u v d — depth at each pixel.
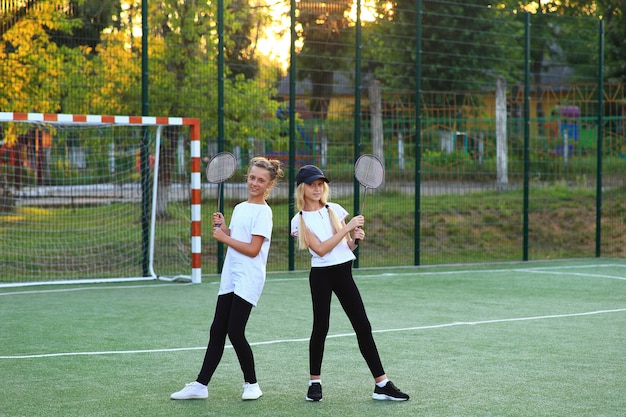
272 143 14.91
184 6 14.57
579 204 18.73
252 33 14.92
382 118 15.69
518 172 17.42
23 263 13.81
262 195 5.86
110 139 14.96
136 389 6.09
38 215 15.17
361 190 15.38
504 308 10.12
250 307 5.78
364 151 15.52
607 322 9.06
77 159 15.07
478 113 18.94
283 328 8.68
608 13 30.11
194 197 12.61
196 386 5.80
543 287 12.15
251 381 5.80
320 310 5.79
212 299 10.85
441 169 16.05
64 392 6.00
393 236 16.72
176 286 12.24
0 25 12.77
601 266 15.16
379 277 13.41
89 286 12.27
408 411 5.48
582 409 5.52
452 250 16.77
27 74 13.03
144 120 12.23
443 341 7.95
